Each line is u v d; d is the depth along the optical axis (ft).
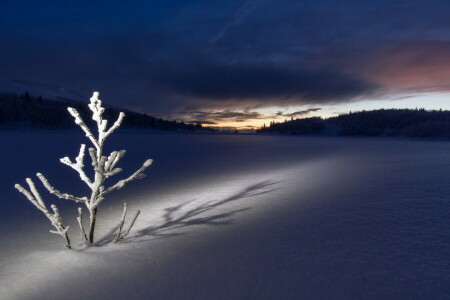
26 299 7.81
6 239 12.64
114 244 11.94
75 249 11.34
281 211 17.11
